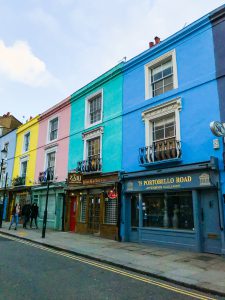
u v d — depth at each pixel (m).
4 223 19.44
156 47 12.06
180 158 9.96
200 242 9.02
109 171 13.16
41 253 8.75
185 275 6.16
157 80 12.07
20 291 4.83
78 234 13.61
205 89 9.88
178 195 10.15
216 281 5.70
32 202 19.02
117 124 13.33
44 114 19.70
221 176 8.77
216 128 8.34
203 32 10.41
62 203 16.20
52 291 4.90
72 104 17.19
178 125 10.45
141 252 8.96
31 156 20.56
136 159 11.88
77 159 15.59
